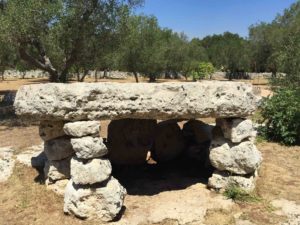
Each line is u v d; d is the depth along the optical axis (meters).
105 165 3.23
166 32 22.92
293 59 7.50
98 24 8.44
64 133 3.63
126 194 3.72
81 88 3.20
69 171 3.62
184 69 23.11
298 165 4.50
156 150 4.85
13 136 6.37
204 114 3.46
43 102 3.23
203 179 4.22
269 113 5.71
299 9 19.12
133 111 3.33
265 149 5.19
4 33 7.43
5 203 3.55
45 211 3.35
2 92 13.16
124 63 15.16
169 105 3.36
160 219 3.17
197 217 3.19
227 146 3.65
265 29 20.47
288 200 3.51
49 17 7.70
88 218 3.16
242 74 25.23
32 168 4.17
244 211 3.29
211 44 38.66
